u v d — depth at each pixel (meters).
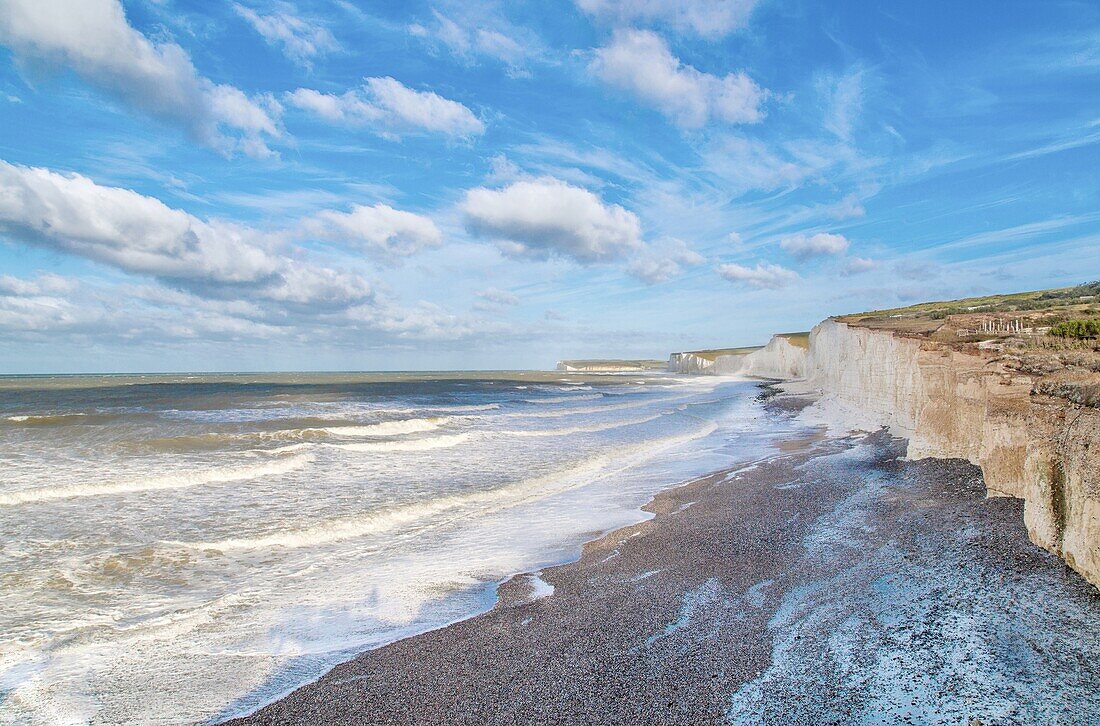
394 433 28.44
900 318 47.44
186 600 9.38
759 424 33.53
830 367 50.38
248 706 6.24
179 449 22.00
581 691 6.05
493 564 11.01
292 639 7.96
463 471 19.73
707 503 14.80
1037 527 8.31
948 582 7.74
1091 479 6.90
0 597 9.36
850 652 6.32
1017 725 4.75
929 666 5.81
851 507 12.79
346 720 5.78
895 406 23.67
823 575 8.88
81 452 21.06
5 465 18.66
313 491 16.59
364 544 12.34
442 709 5.88
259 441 24.39
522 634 7.61
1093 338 17.39
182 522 13.41
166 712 6.16
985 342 17.72
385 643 7.70
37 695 6.54
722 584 8.98
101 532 12.59
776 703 5.54
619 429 31.77
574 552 11.58
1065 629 6.04
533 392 70.75
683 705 5.65
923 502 12.05
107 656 7.50
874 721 5.08
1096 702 4.90
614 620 7.87
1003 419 11.32
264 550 11.88
